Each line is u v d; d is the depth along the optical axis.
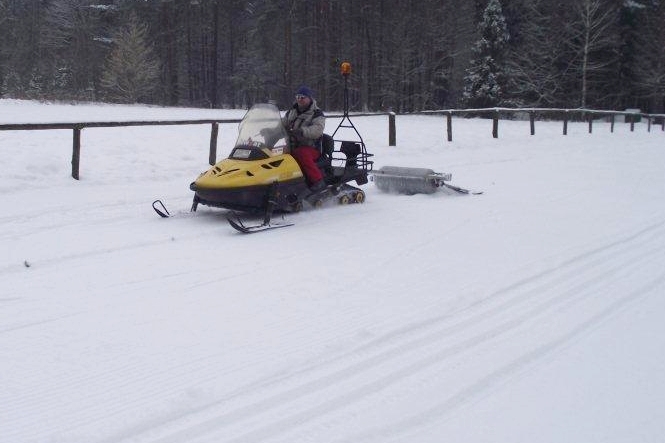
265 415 3.74
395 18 48.84
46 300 5.52
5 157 12.18
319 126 8.84
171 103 54.69
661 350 4.70
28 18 50.66
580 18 46.31
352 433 3.57
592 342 4.84
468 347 4.72
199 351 4.58
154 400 3.89
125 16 52.81
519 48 49.28
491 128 25.56
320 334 4.92
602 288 6.07
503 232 8.27
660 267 6.75
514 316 5.34
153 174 11.84
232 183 7.99
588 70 46.97
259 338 4.82
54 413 3.73
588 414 3.82
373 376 4.25
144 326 5.02
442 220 8.90
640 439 3.57
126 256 6.81
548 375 4.30
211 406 3.84
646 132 29.58
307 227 8.29
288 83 50.62
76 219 8.34
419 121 27.30
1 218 8.20
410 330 5.03
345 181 9.65
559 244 7.68
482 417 3.77
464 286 6.09
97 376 4.19
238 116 26.77
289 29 50.22
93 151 13.79
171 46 54.25
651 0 49.88
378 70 51.97
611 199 10.70
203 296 5.70
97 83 50.03
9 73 45.94
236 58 59.44
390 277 6.35
